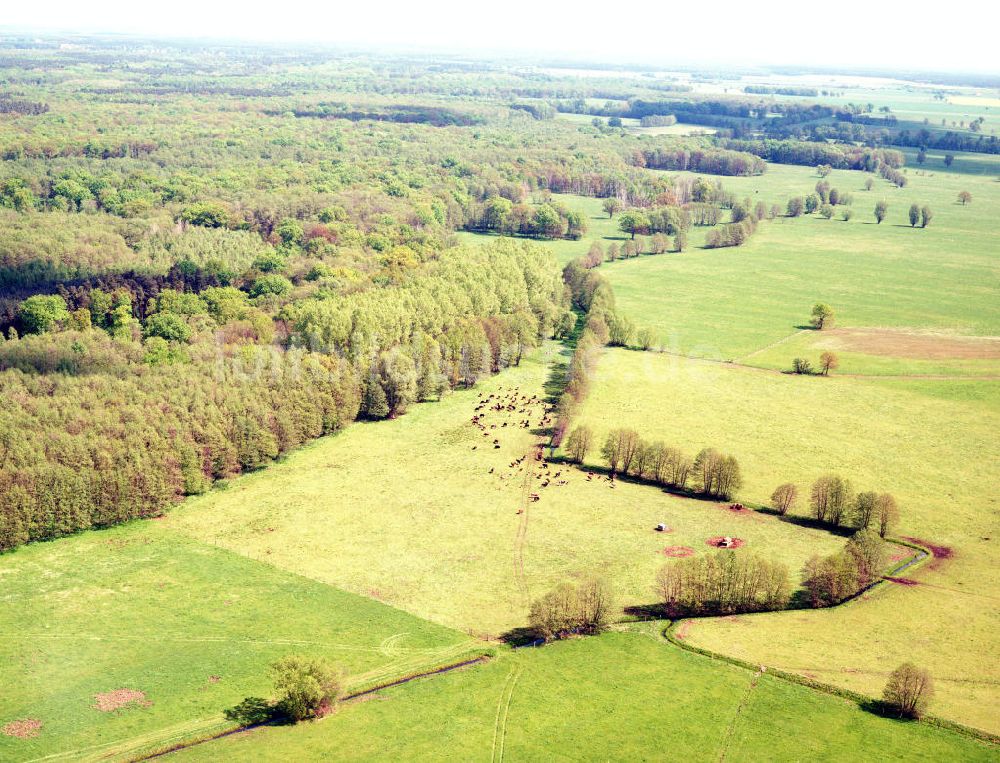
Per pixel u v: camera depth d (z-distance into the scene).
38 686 130.50
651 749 117.25
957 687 128.75
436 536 177.75
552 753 116.88
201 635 144.25
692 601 151.38
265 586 159.38
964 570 163.00
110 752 117.31
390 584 161.25
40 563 165.25
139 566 165.12
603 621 147.50
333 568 166.12
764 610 152.38
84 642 141.50
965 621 146.25
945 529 178.62
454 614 152.38
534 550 172.75
